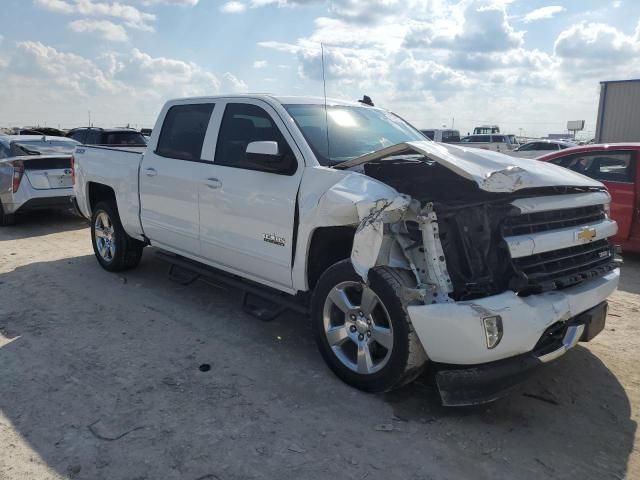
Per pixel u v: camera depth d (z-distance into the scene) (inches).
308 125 168.6
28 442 120.4
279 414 133.3
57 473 110.2
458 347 122.4
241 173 173.6
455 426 129.6
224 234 181.3
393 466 114.2
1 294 223.5
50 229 375.2
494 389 124.6
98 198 265.1
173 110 212.1
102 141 576.1
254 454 117.3
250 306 181.5
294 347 174.1
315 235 152.9
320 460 115.6
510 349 123.0
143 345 173.9
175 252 213.5
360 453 118.4
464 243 130.5
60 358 163.5
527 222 137.2
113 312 203.6
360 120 187.0
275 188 161.0
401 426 129.0
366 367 140.3
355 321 143.2
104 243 258.1
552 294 133.9
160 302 215.3
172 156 206.4
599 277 152.3
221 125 187.9
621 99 879.1
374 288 133.5
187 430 125.8
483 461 116.3
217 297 222.5
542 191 144.9
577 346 178.1
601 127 905.5
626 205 287.7
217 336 182.2
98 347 171.9
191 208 194.1
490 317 120.0
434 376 137.3
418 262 131.5
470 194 144.5
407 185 152.7
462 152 140.4
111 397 140.5
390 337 133.6
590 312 144.6
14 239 339.6
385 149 142.2
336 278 144.9
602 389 148.9
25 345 172.7
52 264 273.1
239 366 159.8
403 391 145.6
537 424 131.3
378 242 128.0
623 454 119.6
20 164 362.9
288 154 162.4
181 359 164.1
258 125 175.5
